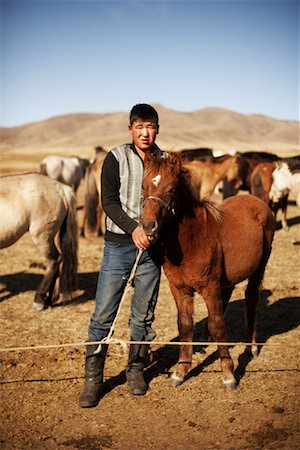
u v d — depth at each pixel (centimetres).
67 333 547
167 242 366
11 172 2783
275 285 723
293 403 373
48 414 368
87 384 386
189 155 383
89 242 1101
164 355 480
